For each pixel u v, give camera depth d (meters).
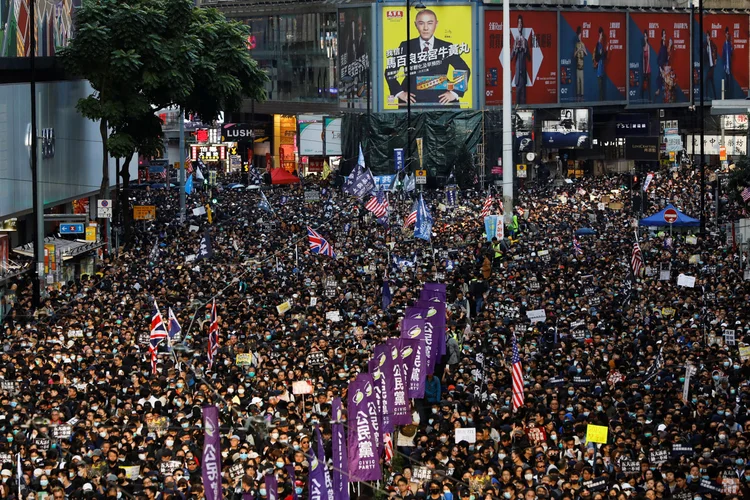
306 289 93.69
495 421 56.88
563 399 61.25
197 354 69.62
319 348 68.62
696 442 54.75
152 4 135.75
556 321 80.31
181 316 84.12
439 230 144.50
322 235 136.25
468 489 47.56
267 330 75.62
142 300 89.62
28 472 49.59
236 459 50.00
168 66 133.25
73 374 64.62
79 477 48.50
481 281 96.44
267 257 113.25
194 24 145.12
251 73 149.88
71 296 96.75
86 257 123.50
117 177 140.88
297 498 48.12
